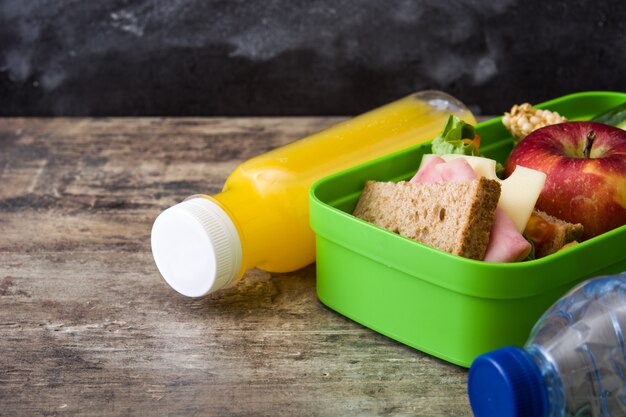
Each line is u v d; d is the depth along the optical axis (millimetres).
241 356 865
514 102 1260
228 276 896
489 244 843
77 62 1265
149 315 909
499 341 821
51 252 985
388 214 889
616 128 923
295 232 928
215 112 1277
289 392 832
